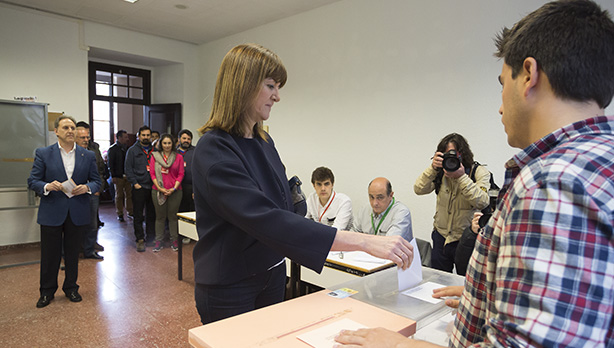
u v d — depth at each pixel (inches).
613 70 19.0
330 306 33.3
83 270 142.4
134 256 161.8
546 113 20.0
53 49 198.1
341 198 118.0
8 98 186.2
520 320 16.2
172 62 248.8
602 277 15.3
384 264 78.7
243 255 39.0
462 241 80.6
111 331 96.7
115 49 219.3
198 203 40.6
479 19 126.2
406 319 30.9
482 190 89.8
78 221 112.2
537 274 15.9
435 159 95.7
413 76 144.5
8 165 155.9
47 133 163.9
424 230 143.3
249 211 34.5
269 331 27.9
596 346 15.2
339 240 33.9
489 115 125.2
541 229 16.2
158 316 106.0
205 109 253.1
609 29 19.0
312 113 184.4
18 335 93.5
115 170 225.5
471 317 23.7
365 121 161.6
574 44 18.8
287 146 197.8
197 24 210.8
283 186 44.6
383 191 99.3
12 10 185.0
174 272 142.9
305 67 186.9
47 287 111.3
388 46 152.2
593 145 17.5
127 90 256.7
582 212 15.7
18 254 157.4
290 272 94.9
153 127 263.9
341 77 170.4
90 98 240.4
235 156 37.9
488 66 124.6
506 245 17.9
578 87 18.9
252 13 190.9
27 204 161.6
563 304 15.3
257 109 40.1
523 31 20.9
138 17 201.2
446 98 135.4
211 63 246.2
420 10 141.6
